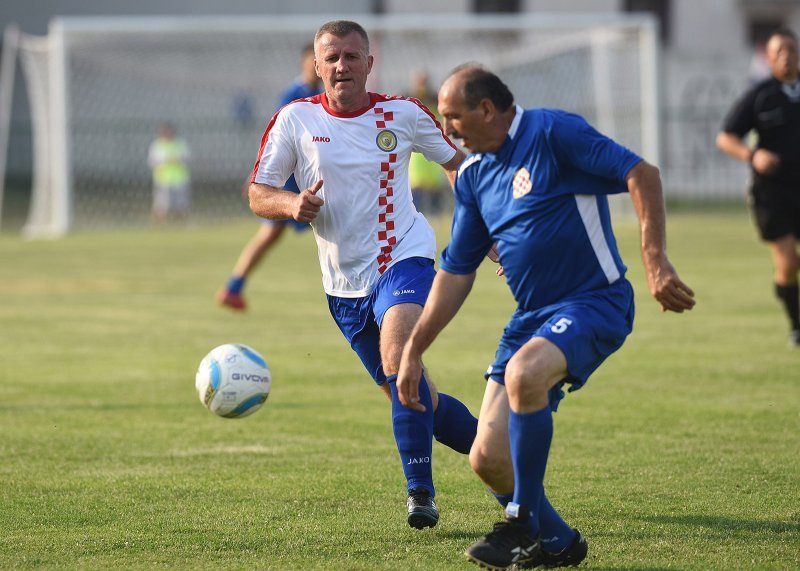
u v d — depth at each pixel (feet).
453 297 50.29
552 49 308.81
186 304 148.15
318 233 61.62
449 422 58.85
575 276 48.67
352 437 76.13
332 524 55.88
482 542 46.29
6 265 195.93
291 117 61.16
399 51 320.50
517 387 45.91
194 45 316.40
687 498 59.57
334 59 59.52
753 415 80.64
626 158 46.24
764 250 205.05
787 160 107.65
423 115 61.67
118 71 348.59
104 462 69.05
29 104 400.26
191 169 369.09
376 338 61.67
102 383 95.86
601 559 50.06
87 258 207.82
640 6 419.13
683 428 76.84
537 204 47.80
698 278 166.71
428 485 55.16
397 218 60.90
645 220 45.70
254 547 52.13
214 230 278.05
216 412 63.16
